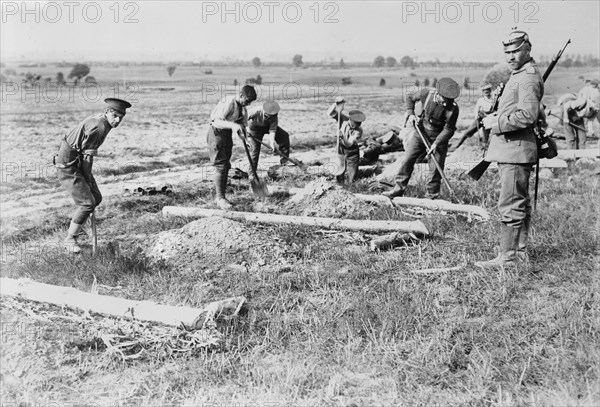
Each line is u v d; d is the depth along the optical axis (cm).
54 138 1617
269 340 575
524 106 679
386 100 2583
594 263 737
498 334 580
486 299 650
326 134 1833
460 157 1384
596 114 1584
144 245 817
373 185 1111
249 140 1147
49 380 521
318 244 815
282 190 1047
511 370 523
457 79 2695
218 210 923
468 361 542
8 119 1852
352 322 599
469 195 1049
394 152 1492
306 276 712
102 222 927
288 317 614
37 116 1925
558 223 859
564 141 1764
